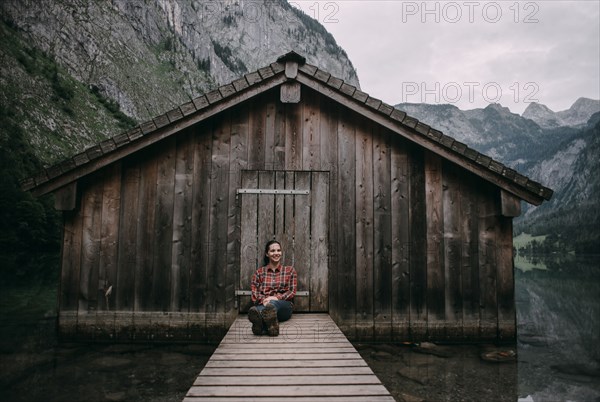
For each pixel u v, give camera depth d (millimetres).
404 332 6270
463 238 6410
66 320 6129
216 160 6445
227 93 6074
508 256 6375
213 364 3828
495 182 6148
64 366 5281
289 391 3180
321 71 6125
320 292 6320
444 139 6086
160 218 6324
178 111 6012
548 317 10102
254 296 5535
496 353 5879
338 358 4023
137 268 6230
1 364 5344
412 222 6438
